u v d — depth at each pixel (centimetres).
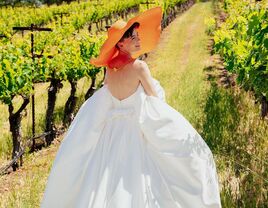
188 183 361
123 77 367
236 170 562
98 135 371
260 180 520
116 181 350
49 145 865
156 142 364
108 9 3139
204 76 1327
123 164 357
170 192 357
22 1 5953
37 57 871
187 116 817
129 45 369
